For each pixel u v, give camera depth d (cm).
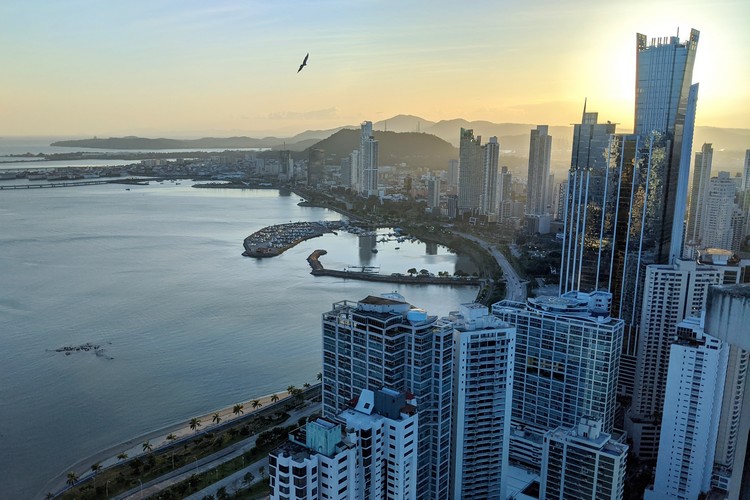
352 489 15412
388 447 16525
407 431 16500
